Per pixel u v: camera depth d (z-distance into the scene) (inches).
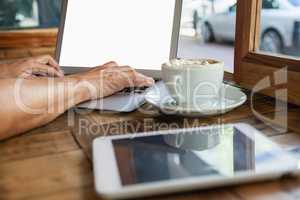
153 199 11.6
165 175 12.4
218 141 15.9
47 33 48.7
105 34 30.9
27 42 48.2
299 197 11.7
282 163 13.2
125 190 11.2
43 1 51.7
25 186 12.7
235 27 29.2
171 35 29.5
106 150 14.9
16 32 47.6
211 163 13.4
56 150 16.1
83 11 31.4
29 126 18.4
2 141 17.3
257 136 16.5
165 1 29.7
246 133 16.9
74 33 31.4
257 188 12.2
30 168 14.2
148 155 14.4
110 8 30.9
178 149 14.9
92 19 31.2
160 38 29.8
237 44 29.0
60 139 17.6
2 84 17.8
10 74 25.1
